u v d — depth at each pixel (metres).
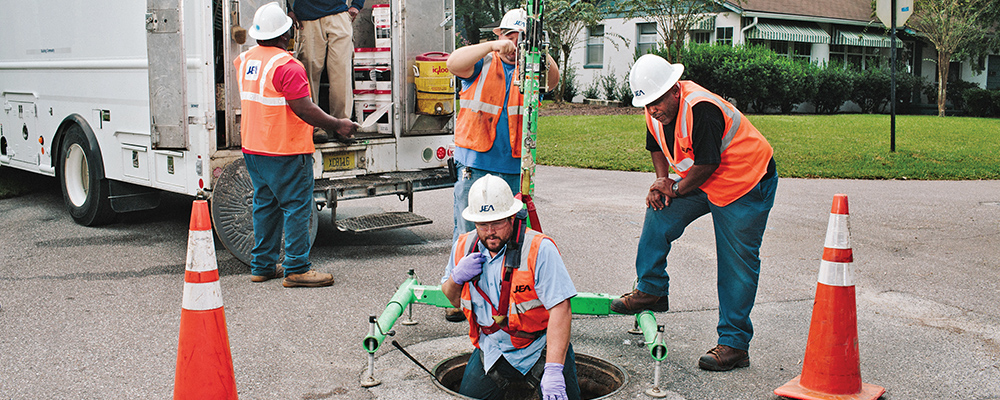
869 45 24.59
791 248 6.62
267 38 5.07
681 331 4.54
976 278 5.64
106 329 4.50
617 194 9.45
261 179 5.29
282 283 5.52
